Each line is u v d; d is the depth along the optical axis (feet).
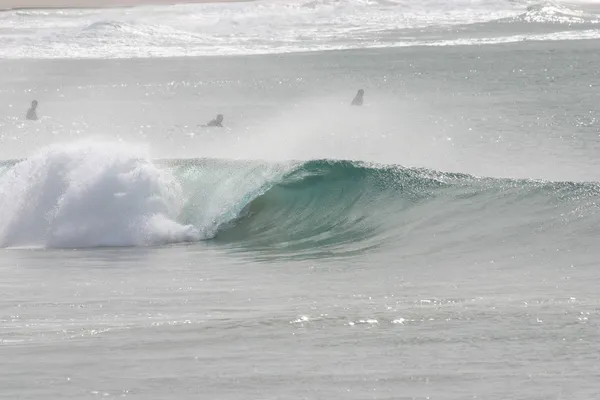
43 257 181.37
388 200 212.84
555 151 338.34
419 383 87.66
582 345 99.71
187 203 212.84
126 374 91.56
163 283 147.84
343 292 135.95
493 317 114.01
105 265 169.48
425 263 166.09
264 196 216.33
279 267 165.89
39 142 391.04
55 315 121.49
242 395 84.94
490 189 208.33
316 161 225.76
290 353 98.78
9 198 209.05
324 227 207.31
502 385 86.53
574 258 161.99
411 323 111.65
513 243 179.42
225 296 134.00
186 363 95.25
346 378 89.56
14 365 95.25
